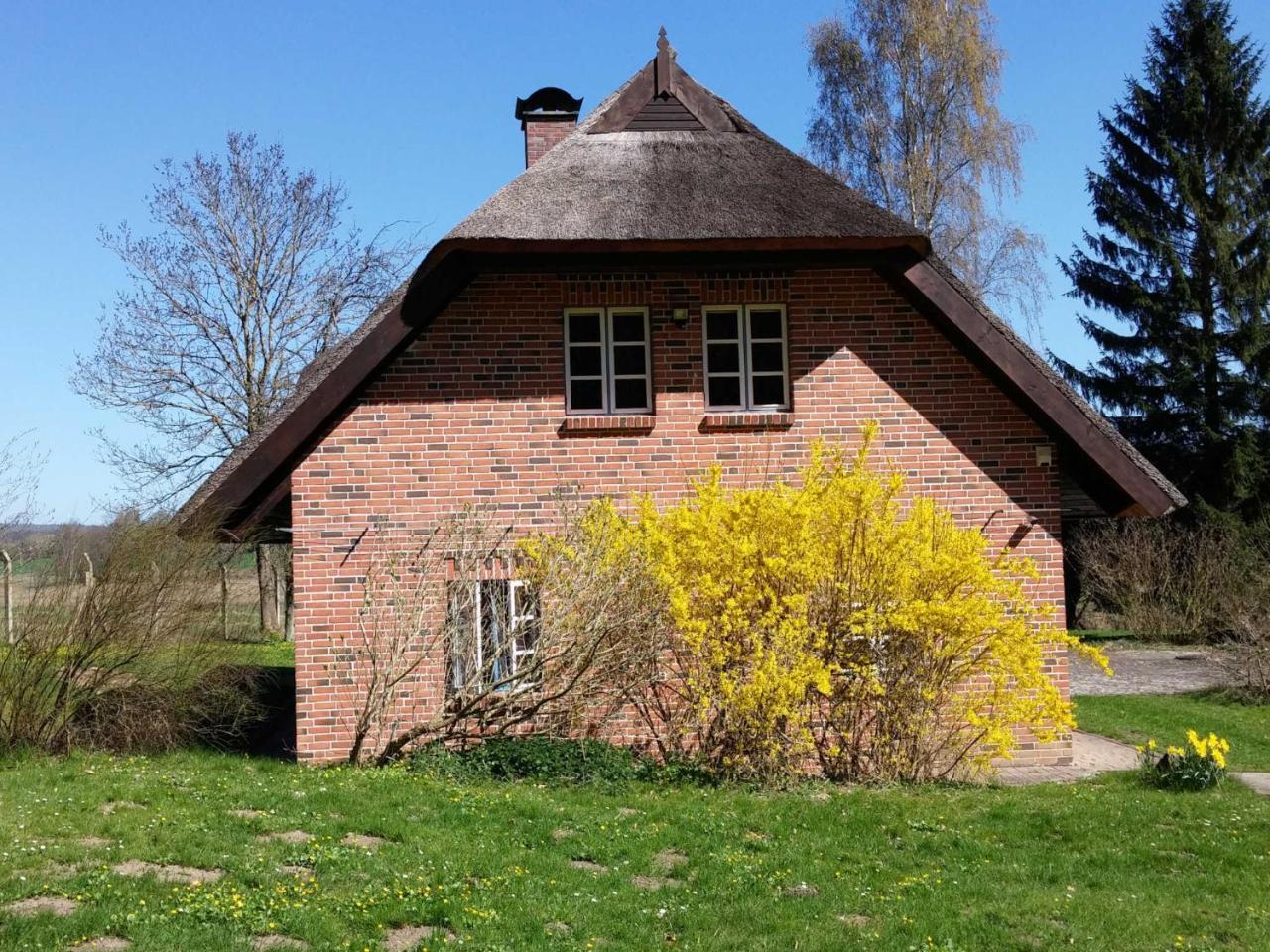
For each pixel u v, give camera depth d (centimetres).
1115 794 1166
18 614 1291
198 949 675
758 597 1205
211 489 1291
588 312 1385
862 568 1223
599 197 1351
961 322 1338
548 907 775
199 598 1343
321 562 1312
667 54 1525
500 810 1018
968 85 3344
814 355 1383
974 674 1287
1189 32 3584
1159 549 3169
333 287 3117
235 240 3045
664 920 771
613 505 1343
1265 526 3141
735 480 1366
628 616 1221
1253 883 895
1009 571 1376
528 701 1246
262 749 1425
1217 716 1809
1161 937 773
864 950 729
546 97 1734
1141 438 3528
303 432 1283
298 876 816
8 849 841
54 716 1292
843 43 3431
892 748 1223
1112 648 2928
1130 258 3622
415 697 1300
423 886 804
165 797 1023
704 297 1379
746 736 1209
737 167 1433
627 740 1295
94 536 1348
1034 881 891
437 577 1316
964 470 1386
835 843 973
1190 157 3544
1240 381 3391
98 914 713
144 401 2981
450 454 1335
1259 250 3425
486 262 1309
